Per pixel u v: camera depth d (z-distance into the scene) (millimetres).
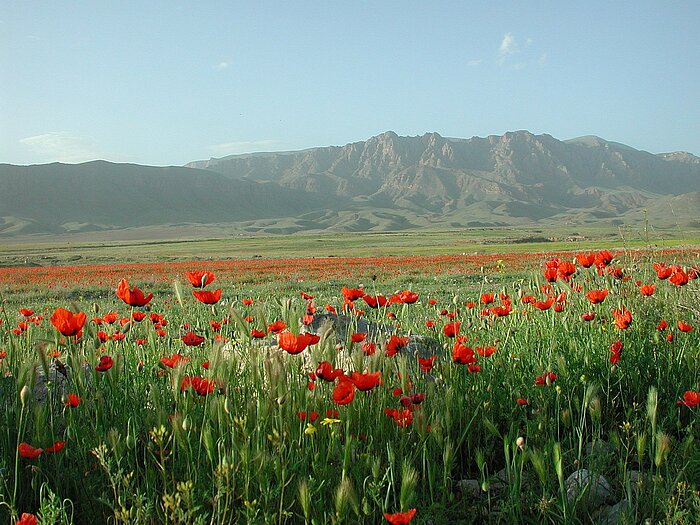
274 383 2791
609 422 3613
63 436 2932
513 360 4352
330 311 5754
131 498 2406
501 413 3625
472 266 30375
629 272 6152
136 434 2877
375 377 2859
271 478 2625
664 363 4266
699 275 5465
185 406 2879
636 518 2408
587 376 3973
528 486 2830
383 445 3000
